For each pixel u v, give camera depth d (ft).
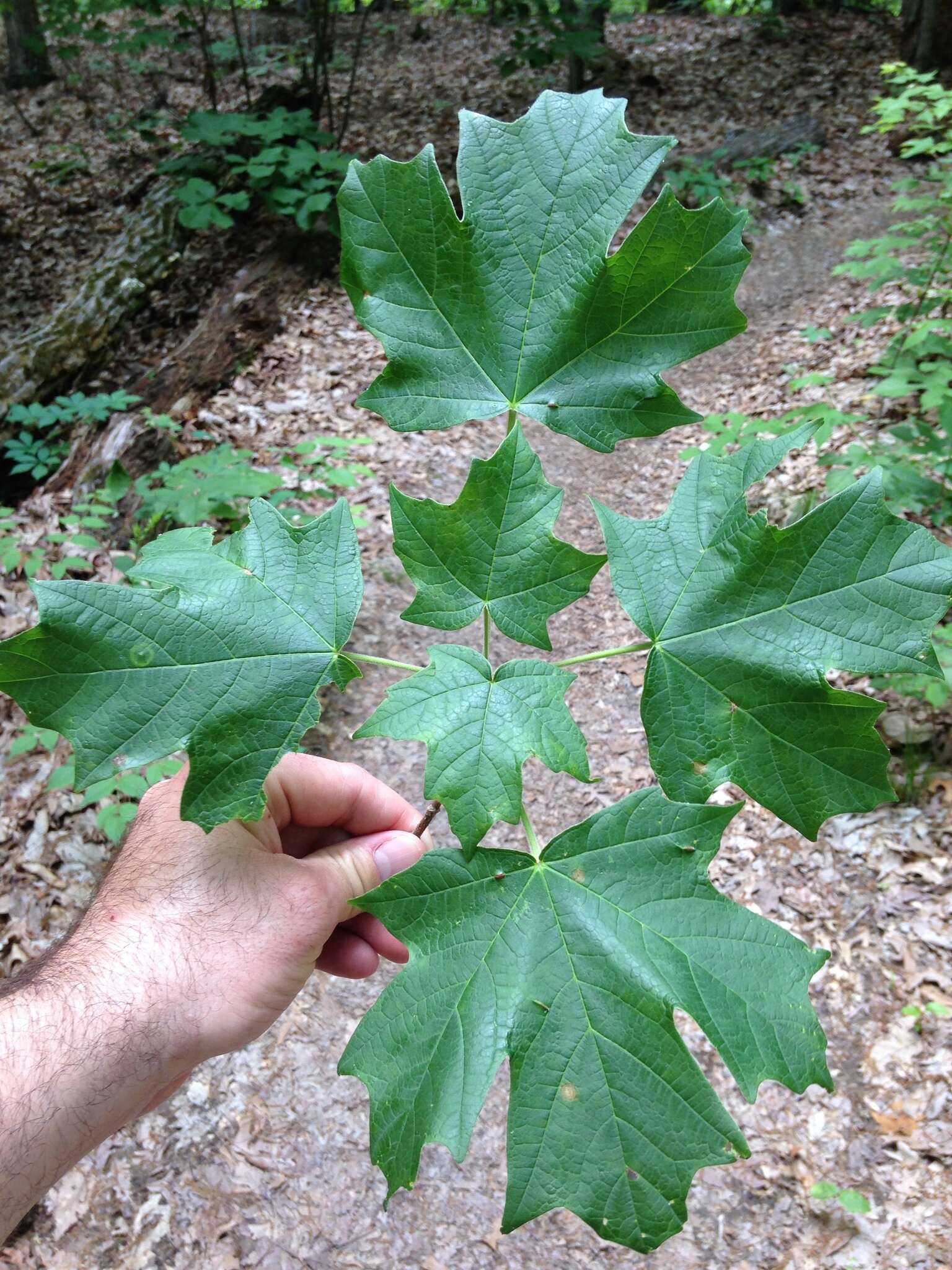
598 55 33.12
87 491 17.10
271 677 3.46
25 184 32.53
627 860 3.43
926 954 11.77
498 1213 10.31
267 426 20.83
